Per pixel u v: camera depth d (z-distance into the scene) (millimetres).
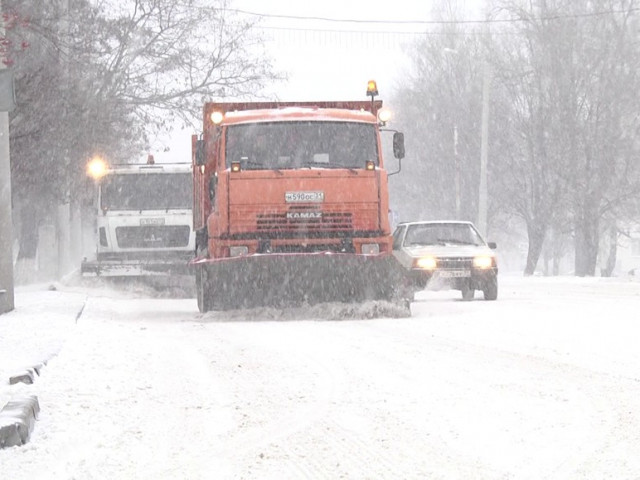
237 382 18641
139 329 29562
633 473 11219
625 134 100062
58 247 79938
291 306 34906
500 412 15047
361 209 33906
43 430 14125
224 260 33000
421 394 16797
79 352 22328
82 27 59625
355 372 19578
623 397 16172
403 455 12391
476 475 11297
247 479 11438
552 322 29828
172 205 57188
